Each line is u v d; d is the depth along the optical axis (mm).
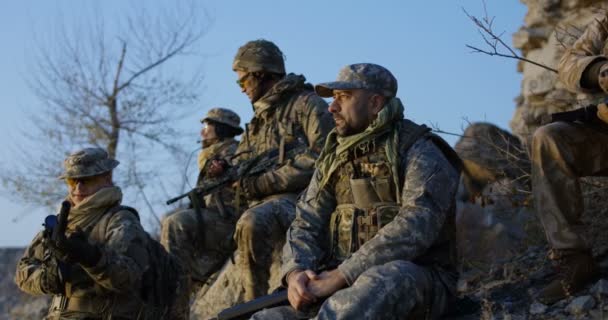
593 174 4922
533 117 8086
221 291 7832
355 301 4293
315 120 6816
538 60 8109
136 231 5930
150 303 5965
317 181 5098
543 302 4828
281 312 4699
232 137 8250
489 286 5629
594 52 4902
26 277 5938
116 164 6234
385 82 4922
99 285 5840
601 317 4473
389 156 4742
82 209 5973
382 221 4750
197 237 7332
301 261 4867
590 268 4773
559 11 7938
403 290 4352
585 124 4871
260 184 6910
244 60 7125
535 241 6426
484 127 7613
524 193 6875
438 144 4863
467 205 7797
